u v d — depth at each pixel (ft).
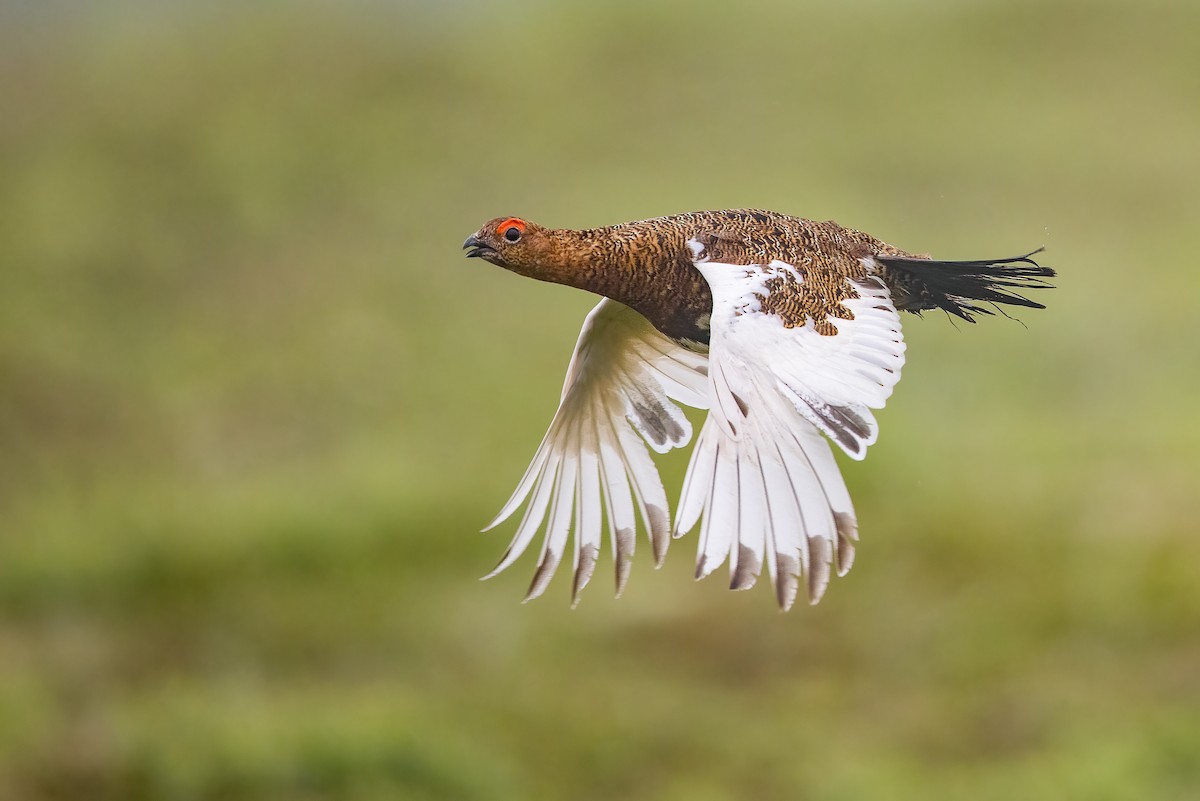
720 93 82.58
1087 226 67.92
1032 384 55.93
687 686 40.98
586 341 26.89
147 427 59.26
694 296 25.75
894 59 83.56
